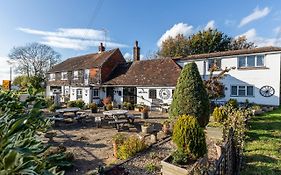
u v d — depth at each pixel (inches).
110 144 423.2
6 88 130.0
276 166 285.9
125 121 561.6
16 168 62.3
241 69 909.2
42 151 76.3
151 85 981.8
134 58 1280.8
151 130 507.8
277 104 831.7
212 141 395.5
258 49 877.8
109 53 1304.1
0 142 61.3
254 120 605.0
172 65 1045.8
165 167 261.1
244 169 281.3
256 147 363.3
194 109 428.8
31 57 2274.9
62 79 1512.1
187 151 271.6
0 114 84.1
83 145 419.2
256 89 876.0
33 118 80.4
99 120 601.3
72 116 674.2
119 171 258.8
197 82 439.5
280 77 843.4
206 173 192.7
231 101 760.3
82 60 1476.4
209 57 980.6
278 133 456.4
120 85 1092.5
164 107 900.6
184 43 1898.4
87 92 1214.9
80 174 284.0
